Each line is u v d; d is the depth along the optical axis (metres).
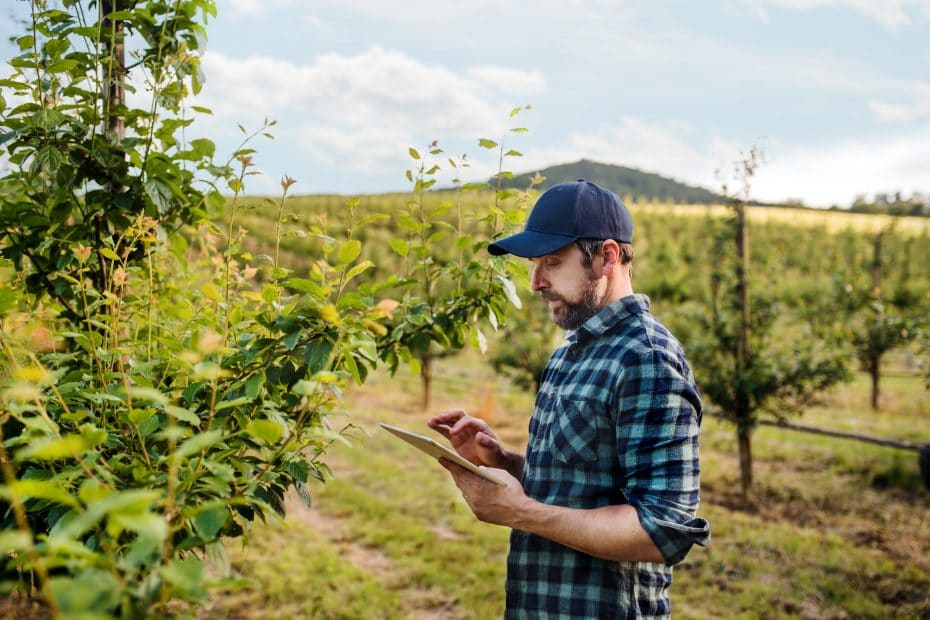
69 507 1.31
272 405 1.62
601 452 1.58
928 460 6.86
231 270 1.94
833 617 4.21
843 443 9.02
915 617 4.17
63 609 0.73
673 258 25.84
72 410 1.58
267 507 1.28
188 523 1.23
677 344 1.65
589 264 1.67
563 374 1.75
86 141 1.92
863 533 5.76
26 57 1.84
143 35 2.01
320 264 1.82
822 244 32.41
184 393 1.50
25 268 2.08
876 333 10.57
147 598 0.88
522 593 1.62
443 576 4.65
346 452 8.05
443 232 2.33
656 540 1.41
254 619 3.98
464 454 2.03
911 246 27.70
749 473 6.85
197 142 1.87
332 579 4.55
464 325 2.32
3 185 2.32
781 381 6.79
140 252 2.14
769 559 5.07
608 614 1.52
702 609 4.30
